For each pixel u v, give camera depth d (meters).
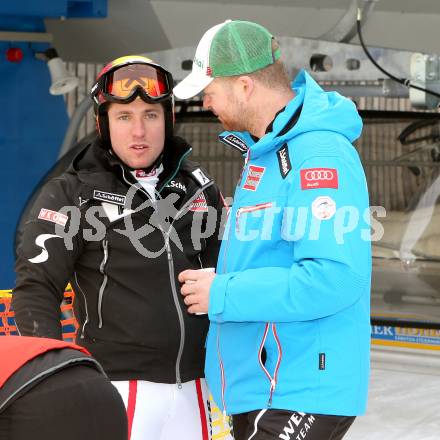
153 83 3.04
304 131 2.75
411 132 7.48
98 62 8.60
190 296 2.82
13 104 7.94
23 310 2.93
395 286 7.30
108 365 3.08
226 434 3.63
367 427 5.52
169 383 3.10
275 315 2.68
